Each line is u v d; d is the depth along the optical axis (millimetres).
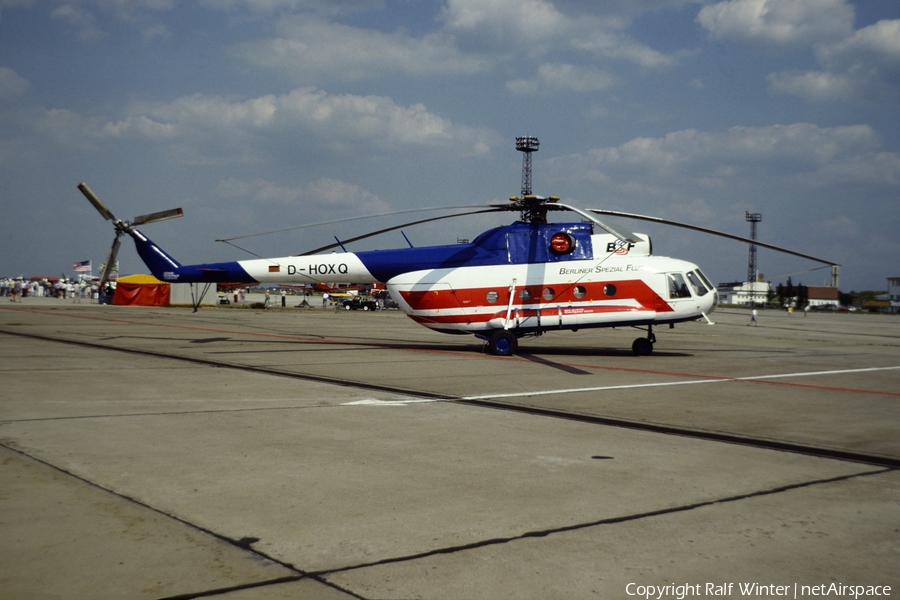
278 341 23578
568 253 19641
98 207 21734
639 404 11156
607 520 5398
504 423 9320
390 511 5535
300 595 4027
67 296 83438
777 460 7461
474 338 26141
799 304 141000
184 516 5316
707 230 18141
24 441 7711
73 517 5234
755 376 15281
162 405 10242
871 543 5004
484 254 19859
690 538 5039
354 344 22797
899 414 10586
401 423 9188
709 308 19500
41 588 4062
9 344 19891
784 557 4723
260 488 6090
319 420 9289
